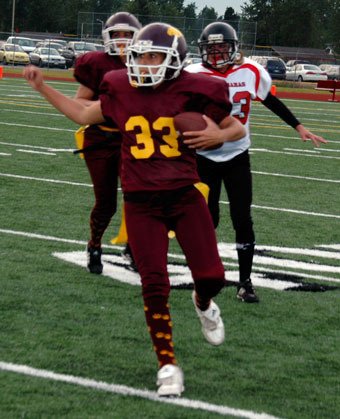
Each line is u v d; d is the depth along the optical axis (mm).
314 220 12047
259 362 6387
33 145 18266
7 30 94188
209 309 6094
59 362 6102
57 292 7891
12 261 8891
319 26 105750
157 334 5578
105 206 8406
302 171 16797
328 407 5590
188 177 5738
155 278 5598
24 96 32500
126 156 5797
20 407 5270
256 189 14391
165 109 5688
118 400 5477
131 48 5652
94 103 5996
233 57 7922
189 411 5352
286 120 8211
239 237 7961
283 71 59188
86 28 59375
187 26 52562
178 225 5781
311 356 6602
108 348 6465
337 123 28562
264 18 95062
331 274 9219
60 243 9828
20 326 6859
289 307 7910
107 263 9094
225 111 5688
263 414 5379
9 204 11836
